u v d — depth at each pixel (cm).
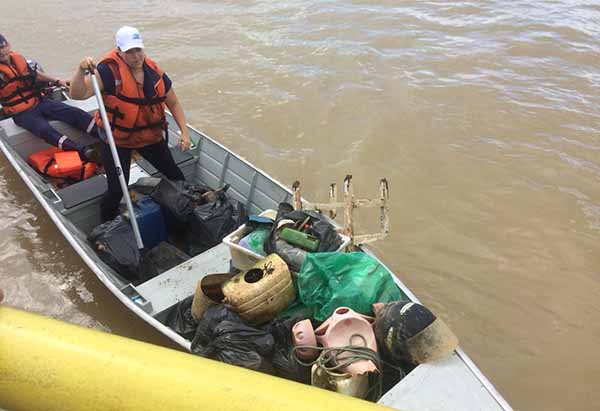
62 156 533
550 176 591
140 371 148
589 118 682
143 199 440
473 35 890
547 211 546
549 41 859
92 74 371
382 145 651
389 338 287
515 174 596
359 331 297
